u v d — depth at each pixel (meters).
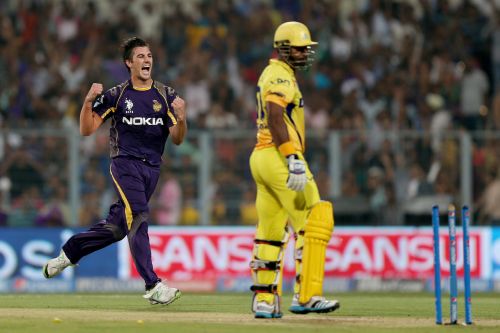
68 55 72.19
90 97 31.14
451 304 27.83
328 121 68.12
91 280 53.56
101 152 56.06
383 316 31.69
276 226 29.39
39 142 55.38
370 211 55.72
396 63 73.56
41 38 72.88
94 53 72.62
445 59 74.00
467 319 28.00
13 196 55.03
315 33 74.75
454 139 56.94
